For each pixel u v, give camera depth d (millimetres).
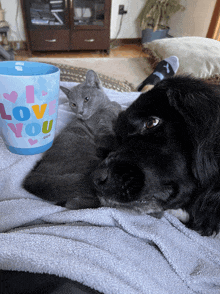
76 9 5098
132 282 483
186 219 793
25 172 861
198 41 3131
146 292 479
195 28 4598
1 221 632
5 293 365
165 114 710
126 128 819
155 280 540
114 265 495
